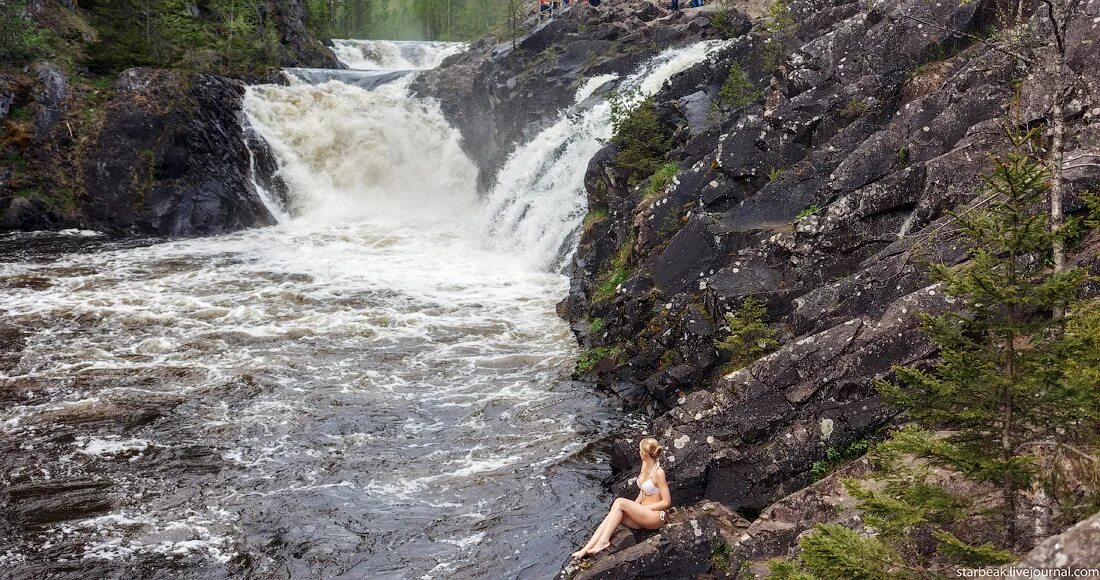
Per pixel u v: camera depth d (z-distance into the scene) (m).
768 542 8.82
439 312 19.45
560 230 23.56
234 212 30.16
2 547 10.04
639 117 20.06
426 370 15.92
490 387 15.12
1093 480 6.48
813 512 9.05
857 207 13.04
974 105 13.42
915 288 11.38
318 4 51.41
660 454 10.38
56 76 31.33
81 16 36.25
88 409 13.95
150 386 14.99
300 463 12.28
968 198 12.27
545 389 15.02
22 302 19.95
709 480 10.56
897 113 14.68
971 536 7.41
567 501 11.13
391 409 14.15
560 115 28.53
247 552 10.07
